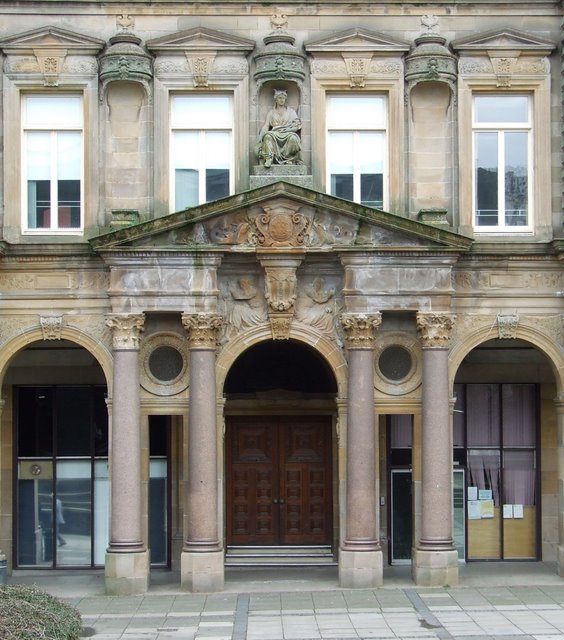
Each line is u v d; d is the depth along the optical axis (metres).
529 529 30.91
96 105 27.91
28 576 29.39
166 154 27.97
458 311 27.70
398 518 30.41
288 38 27.84
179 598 25.88
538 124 28.25
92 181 27.78
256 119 28.08
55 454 30.47
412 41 28.17
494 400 31.02
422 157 28.14
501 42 28.14
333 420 30.78
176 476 30.08
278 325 27.20
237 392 30.64
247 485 30.84
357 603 24.95
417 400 27.52
